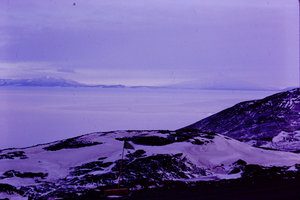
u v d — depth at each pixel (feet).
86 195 58.49
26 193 67.15
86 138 126.82
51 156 104.99
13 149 119.75
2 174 82.94
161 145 109.81
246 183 62.28
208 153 106.01
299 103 252.42
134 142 115.14
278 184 58.90
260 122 231.91
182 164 89.81
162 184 68.28
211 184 64.08
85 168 89.04
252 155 109.29
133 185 67.56
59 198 59.67
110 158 96.32
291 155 113.70
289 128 205.57
